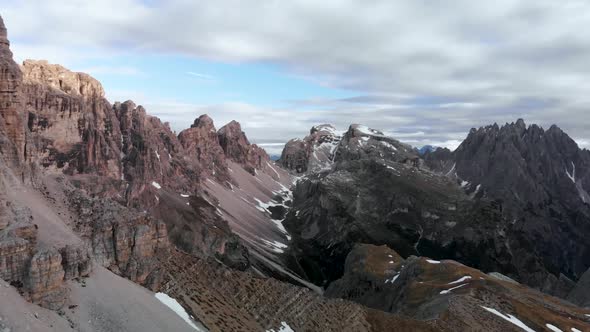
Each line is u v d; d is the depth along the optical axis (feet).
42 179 309.83
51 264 216.95
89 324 221.66
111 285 257.96
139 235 301.63
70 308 222.89
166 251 332.60
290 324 345.10
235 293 341.62
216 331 276.62
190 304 290.76
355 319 385.70
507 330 389.39
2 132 282.56
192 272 329.52
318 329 352.69
